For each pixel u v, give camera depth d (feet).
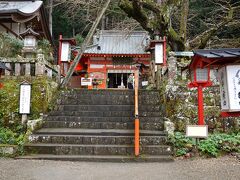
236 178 16.62
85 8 49.93
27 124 25.86
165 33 38.83
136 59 67.67
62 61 35.88
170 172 18.19
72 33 96.84
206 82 22.02
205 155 22.36
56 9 88.38
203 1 62.95
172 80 29.73
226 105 14.92
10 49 39.65
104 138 24.03
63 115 29.01
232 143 23.52
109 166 19.95
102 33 74.74
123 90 32.68
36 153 22.70
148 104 30.76
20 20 53.72
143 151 22.71
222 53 14.71
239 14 46.80
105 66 68.23
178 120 28.19
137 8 36.29
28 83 28.19
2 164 19.94
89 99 31.40
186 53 29.94
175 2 38.83
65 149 22.72
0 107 28.25
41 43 47.98
